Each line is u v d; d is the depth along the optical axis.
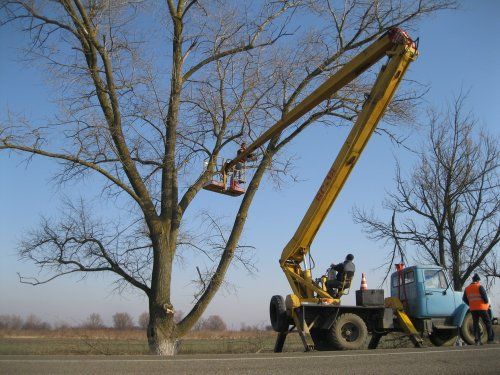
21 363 7.01
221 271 17.55
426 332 13.91
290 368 7.10
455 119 25.22
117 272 17.95
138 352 20.61
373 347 14.82
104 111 17.72
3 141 15.91
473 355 8.55
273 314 14.01
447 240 24.77
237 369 6.93
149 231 17.58
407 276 14.64
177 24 18.22
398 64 12.82
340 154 13.46
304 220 13.88
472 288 13.04
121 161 16.95
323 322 13.11
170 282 17.02
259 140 16.42
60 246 18.05
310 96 14.93
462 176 24.70
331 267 13.73
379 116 13.20
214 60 18.52
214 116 18.55
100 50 17.53
